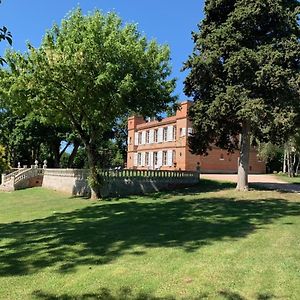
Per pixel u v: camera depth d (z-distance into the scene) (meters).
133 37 27.78
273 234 12.53
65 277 8.35
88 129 29.83
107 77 23.98
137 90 26.27
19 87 25.27
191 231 13.35
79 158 85.38
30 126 55.62
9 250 11.54
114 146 80.88
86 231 14.20
